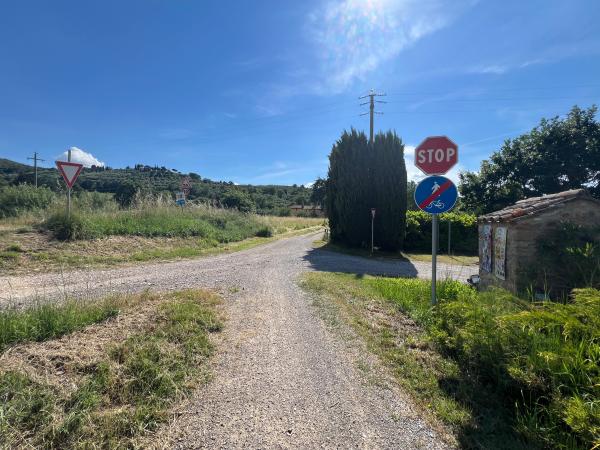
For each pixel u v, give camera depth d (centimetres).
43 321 440
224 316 584
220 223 2278
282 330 541
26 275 847
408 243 2516
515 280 696
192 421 307
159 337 449
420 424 315
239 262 1271
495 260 812
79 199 1808
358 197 2169
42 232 1166
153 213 1738
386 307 693
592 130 2592
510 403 344
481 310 454
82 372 355
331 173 2325
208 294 704
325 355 456
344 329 552
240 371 404
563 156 2623
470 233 2467
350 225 2184
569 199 686
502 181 2950
